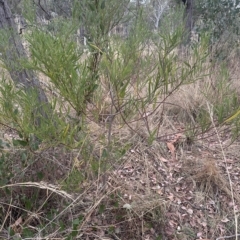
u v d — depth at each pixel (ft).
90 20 5.20
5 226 6.66
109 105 6.71
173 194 8.23
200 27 15.08
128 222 7.13
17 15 7.25
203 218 7.75
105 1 5.16
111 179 7.47
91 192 6.97
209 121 7.59
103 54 4.70
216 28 15.06
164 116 10.36
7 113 5.09
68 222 6.66
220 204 8.14
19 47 6.02
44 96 6.12
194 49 6.23
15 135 7.85
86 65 5.08
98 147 6.87
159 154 9.32
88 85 5.18
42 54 4.21
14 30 6.32
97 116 5.68
